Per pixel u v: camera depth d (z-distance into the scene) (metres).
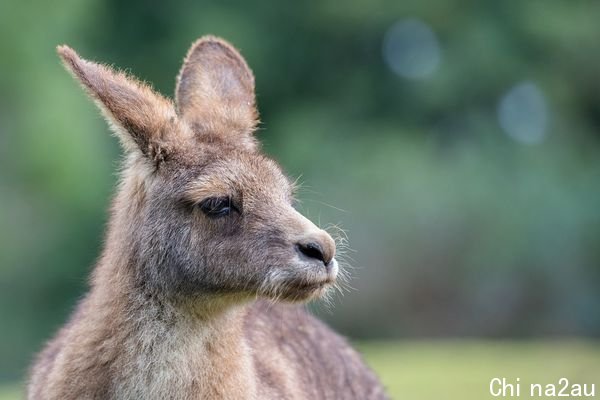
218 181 11.75
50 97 34.22
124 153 12.52
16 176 34.91
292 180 12.52
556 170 41.47
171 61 41.66
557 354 26.33
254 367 12.27
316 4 44.91
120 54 42.28
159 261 11.73
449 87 43.59
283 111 45.44
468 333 37.75
